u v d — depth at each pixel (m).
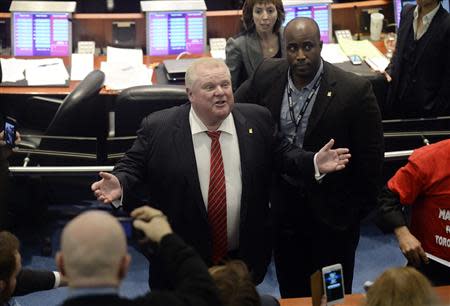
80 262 2.08
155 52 6.34
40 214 5.52
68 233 2.12
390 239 5.52
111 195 3.40
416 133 5.14
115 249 2.11
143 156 3.54
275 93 3.82
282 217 3.97
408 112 5.45
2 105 5.75
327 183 3.81
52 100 5.57
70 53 6.26
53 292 4.95
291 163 3.58
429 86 5.32
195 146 3.48
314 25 3.64
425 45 5.24
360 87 3.71
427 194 3.55
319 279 3.18
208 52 6.41
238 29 6.53
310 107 3.75
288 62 3.71
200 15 6.34
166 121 3.53
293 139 3.81
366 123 3.73
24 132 5.62
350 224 3.89
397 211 3.62
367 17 6.69
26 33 6.20
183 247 2.40
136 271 5.16
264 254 3.66
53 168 4.65
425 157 3.53
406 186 3.57
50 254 5.32
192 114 3.51
